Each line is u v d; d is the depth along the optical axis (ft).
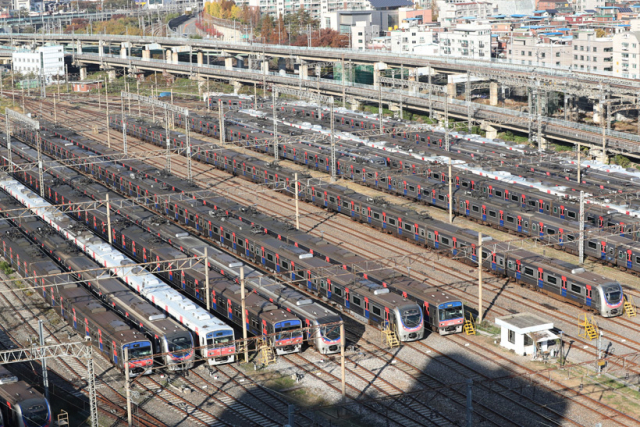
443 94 653.71
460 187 393.09
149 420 201.57
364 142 479.00
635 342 241.14
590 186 371.15
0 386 201.46
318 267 277.44
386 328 242.99
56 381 223.51
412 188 390.21
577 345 239.30
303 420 200.23
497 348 238.68
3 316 271.69
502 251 291.79
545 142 510.99
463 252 308.19
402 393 212.02
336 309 269.85
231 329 230.89
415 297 255.50
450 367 226.99
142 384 221.05
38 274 278.87
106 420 201.46
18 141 525.34
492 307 269.44
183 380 222.69
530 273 282.15
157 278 269.03
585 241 312.91
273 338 231.71
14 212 355.56
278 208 391.45
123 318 243.81
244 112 587.27
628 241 300.81
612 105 550.36
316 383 219.61
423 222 326.85
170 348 223.51
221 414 203.92
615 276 297.94
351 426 197.16
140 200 388.16
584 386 214.07
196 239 309.42
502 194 375.04
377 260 285.64
